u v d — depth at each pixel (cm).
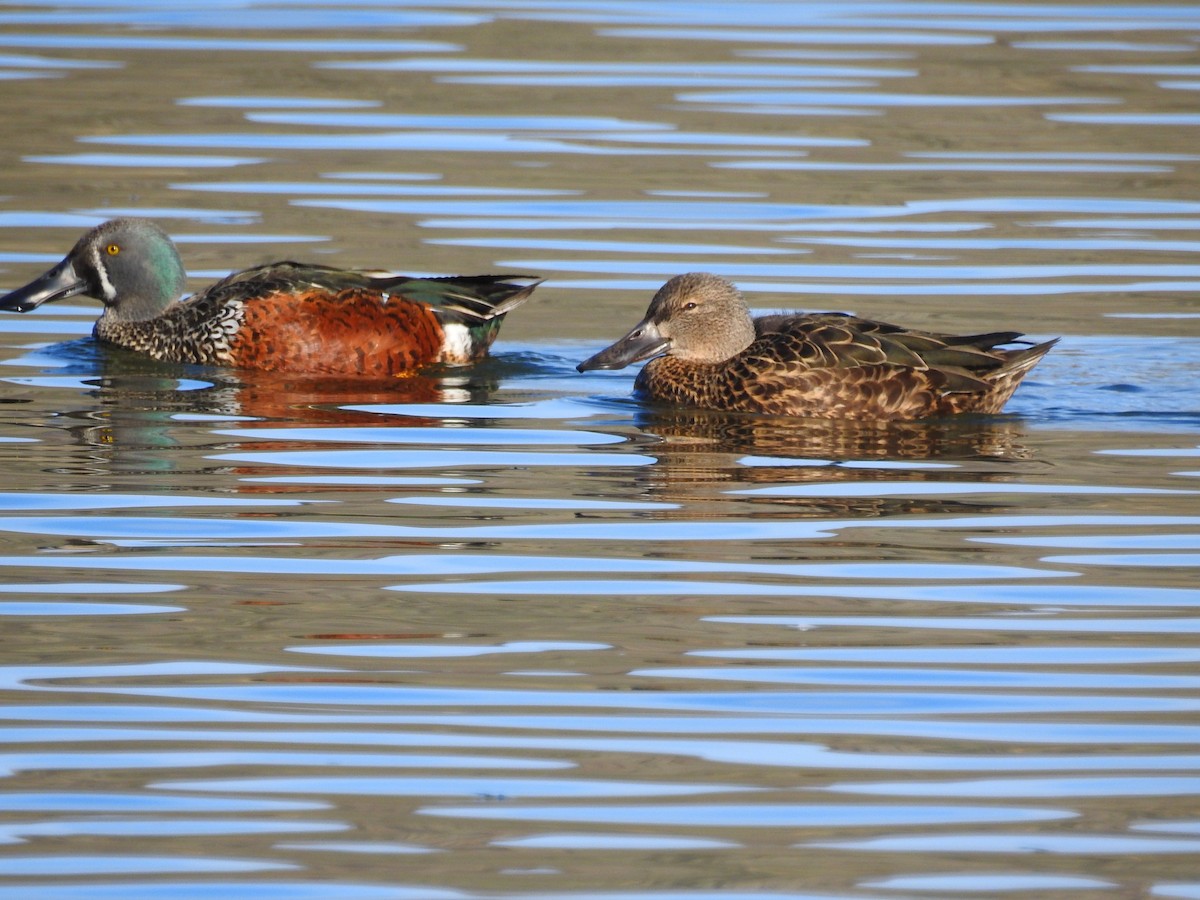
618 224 2098
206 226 2048
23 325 1861
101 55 2727
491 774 885
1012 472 1373
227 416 1521
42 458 1384
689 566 1161
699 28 2947
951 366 1541
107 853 812
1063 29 2942
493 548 1193
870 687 981
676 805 856
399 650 1029
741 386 1562
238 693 971
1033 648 1033
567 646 1034
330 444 1438
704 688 981
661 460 1400
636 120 2459
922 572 1151
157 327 1742
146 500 1287
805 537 1219
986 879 793
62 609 1082
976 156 2327
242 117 2453
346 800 859
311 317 1686
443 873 796
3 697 962
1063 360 1691
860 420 1534
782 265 1958
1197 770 891
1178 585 1128
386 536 1215
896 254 2000
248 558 1171
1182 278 1936
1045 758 902
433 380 1672
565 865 803
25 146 2309
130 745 912
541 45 2822
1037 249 2019
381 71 2670
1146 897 777
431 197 2173
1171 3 3128
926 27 2950
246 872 797
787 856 810
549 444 1447
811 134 2414
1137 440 1466
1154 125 2442
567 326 1814
